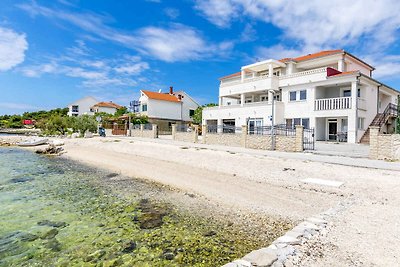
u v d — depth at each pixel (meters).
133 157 19.22
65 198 9.62
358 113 24.92
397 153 14.53
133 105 55.81
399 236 5.30
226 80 42.44
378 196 8.34
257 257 4.39
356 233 5.45
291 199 8.70
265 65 33.31
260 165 13.80
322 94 28.80
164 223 7.08
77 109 82.06
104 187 11.22
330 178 10.87
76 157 21.25
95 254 5.40
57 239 6.14
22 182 12.38
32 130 64.38
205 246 5.70
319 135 27.97
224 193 9.70
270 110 30.09
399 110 26.64
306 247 4.81
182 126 33.00
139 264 4.97
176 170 14.03
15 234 6.44
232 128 25.31
